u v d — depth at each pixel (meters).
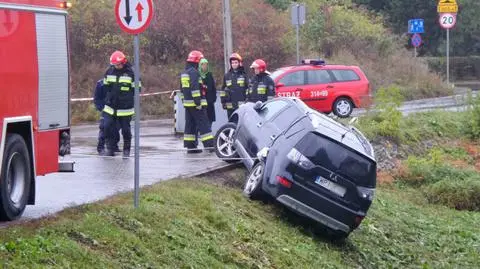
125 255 8.61
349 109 26.22
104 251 8.50
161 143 19.59
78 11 31.16
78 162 15.67
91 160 16.02
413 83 38.94
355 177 12.52
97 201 10.31
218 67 33.06
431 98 36.88
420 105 30.69
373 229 14.57
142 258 8.75
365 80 26.38
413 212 17.39
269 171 12.76
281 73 25.83
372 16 46.06
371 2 54.50
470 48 55.25
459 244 15.44
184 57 32.97
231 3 34.81
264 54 34.34
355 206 12.53
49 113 10.77
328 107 26.03
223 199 12.49
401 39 43.78
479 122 24.75
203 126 16.66
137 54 10.23
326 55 39.34
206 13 33.53
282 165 12.52
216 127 19.00
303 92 25.66
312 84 25.84
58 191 12.14
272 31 34.81
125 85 16.19
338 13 41.44
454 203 19.06
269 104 14.65
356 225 12.66
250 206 12.79
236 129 15.06
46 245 7.91
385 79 38.41
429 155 21.81
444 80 43.00
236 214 11.99
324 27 40.28
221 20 33.44
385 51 41.47
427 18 54.47
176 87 30.72
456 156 22.97
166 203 10.98
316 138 12.54
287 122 13.45
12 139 9.70
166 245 9.38
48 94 10.71
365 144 13.17
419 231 15.84
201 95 16.70
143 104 29.05
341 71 26.34
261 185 12.88
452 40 54.28
